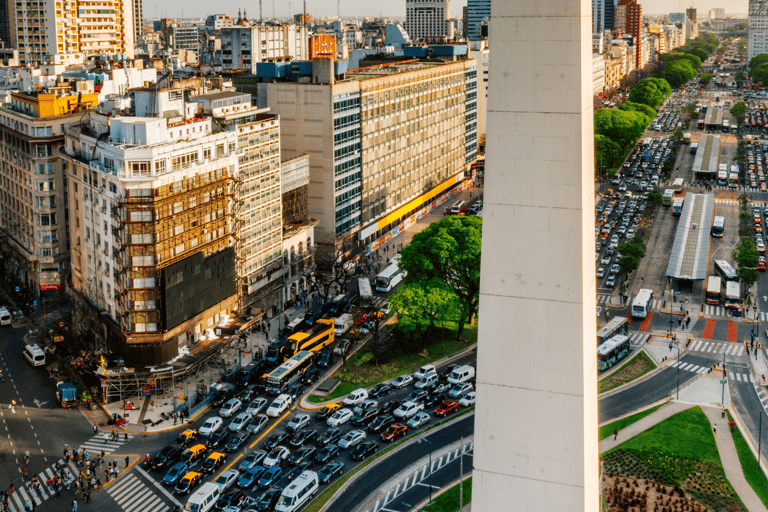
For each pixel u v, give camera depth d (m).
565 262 63.28
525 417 66.12
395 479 123.50
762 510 114.75
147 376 146.75
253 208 181.25
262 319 187.75
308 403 150.25
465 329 184.00
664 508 114.50
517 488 67.06
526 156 63.12
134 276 145.75
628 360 169.88
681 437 134.88
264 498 117.00
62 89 197.62
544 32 61.28
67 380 158.50
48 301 191.12
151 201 143.50
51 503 118.62
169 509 117.31
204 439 136.50
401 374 161.25
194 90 187.00
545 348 64.69
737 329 187.62
